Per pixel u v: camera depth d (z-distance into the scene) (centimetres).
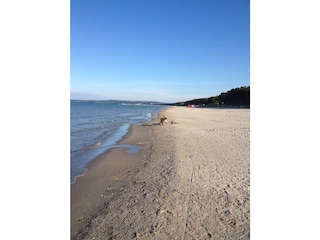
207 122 1723
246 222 326
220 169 553
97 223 334
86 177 530
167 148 809
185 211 360
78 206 386
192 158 658
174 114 2820
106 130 1384
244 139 946
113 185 477
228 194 413
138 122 1898
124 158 702
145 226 323
